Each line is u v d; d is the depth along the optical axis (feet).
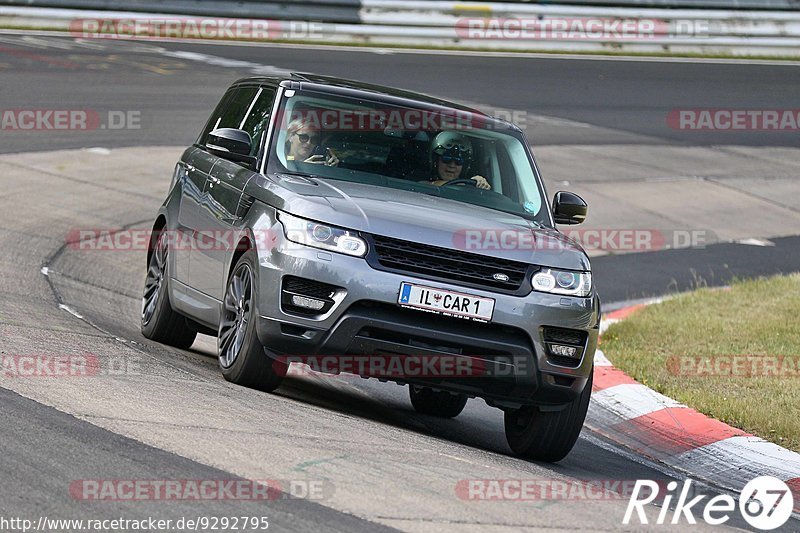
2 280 111.86
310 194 75.97
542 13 344.49
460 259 73.56
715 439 88.53
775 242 191.62
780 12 359.05
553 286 75.05
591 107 279.49
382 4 332.39
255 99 91.04
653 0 351.67
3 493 50.14
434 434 81.97
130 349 86.28
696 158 247.29
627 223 193.88
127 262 138.00
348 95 87.86
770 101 298.15
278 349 73.77
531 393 74.69
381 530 50.67
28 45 282.56
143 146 203.82
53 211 156.35
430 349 72.43
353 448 64.95
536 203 86.02
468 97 268.41
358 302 71.97
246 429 65.05
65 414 63.21
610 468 79.77
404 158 84.23
